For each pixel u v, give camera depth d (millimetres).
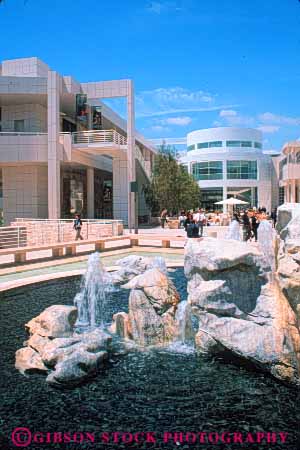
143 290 7336
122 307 9836
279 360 5633
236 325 6168
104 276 12391
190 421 4816
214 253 6328
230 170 65688
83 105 31062
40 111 33812
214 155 66062
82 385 5699
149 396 5383
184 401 5258
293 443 4406
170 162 41031
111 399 5309
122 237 20281
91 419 4883
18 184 33281
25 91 30031
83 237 23719
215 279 6410
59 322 6855
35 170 32875
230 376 5918
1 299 10094
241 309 6172
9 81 29969
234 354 6215
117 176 32688
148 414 4969
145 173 42875
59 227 23172
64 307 7273
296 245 4652
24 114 33344
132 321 7316
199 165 67375
